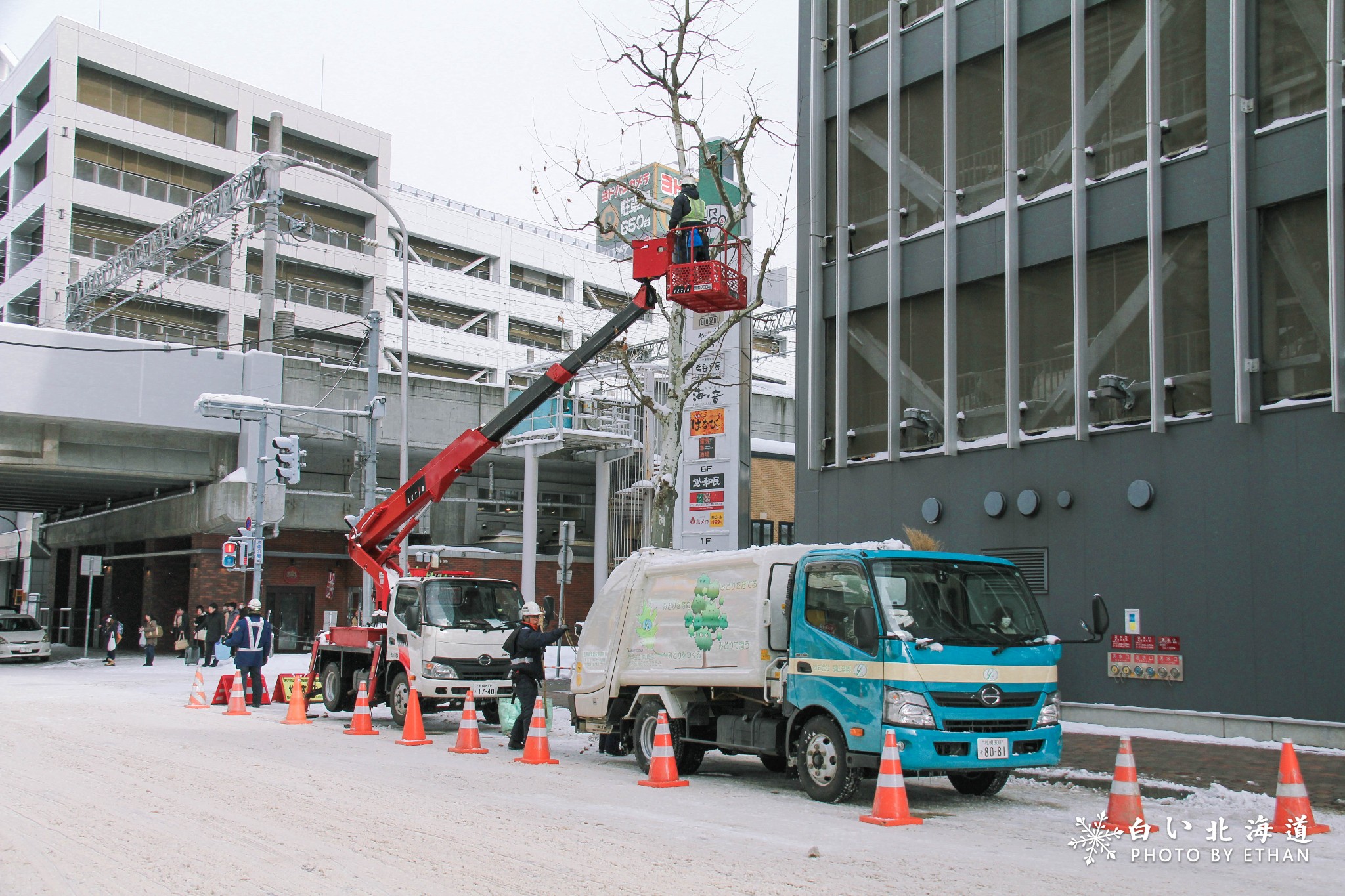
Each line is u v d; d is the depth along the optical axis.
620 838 8.20
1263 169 15.09
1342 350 13.94
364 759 13.05
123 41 56.22
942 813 9.84
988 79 19.03
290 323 53.06
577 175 17.55
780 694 10.93
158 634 33.91
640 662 12.89
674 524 21.33
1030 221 18.00
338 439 36.84
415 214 69.81
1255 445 14.89
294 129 62.78
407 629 17.45
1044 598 17.25
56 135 53.59
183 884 6.59
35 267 53.50
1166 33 16.53
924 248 19.56
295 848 7.62
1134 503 16.03
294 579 40.34
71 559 52.09
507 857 7.41
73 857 7.30
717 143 20.67
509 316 75.00
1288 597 14.38
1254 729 14.47
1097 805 10.32
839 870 7.19
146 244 36.19
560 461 40.62
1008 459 17.94
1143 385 16.34
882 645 9.77
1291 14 15.10
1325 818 9.42
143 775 11.12
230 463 35.72
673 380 16.88
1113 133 17.12
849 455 20.62
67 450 33.50
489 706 18.19
